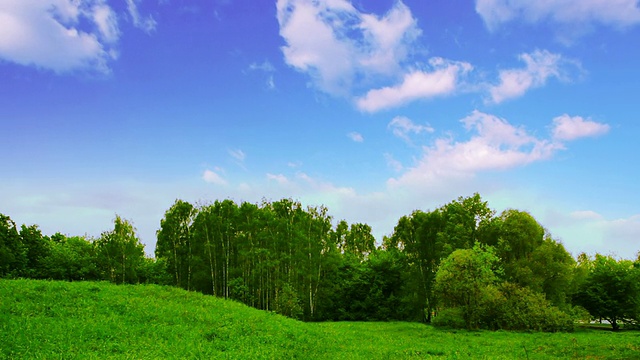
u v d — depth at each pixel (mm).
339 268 67938
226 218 61469
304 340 24188
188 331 21297
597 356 20781
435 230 55969
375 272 64312
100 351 15570
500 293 42469
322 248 62312
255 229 59875
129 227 62938
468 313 42469
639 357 19672
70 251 66125
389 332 37906
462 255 42656
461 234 52281
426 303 56562
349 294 65500
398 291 63938
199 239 61094
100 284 31797
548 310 40844
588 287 51406
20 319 18641
